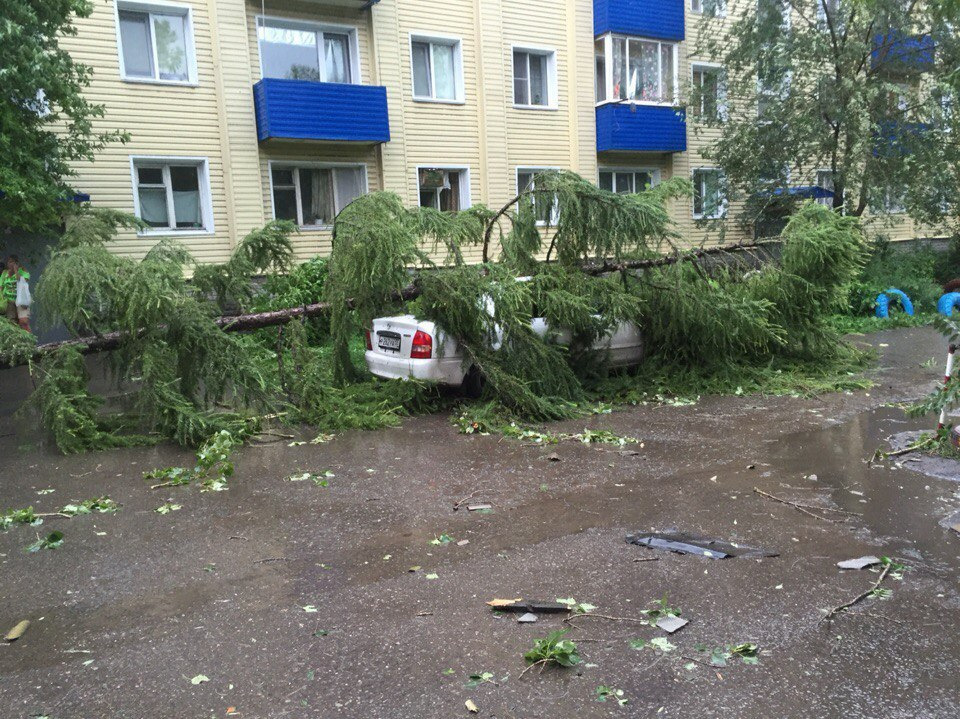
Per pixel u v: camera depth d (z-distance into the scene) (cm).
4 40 1028
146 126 1468
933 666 308
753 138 1891
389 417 800
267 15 1581
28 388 1059
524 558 426
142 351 754
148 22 1476
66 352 736
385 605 367
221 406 808
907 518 488
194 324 766
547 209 939
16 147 1089
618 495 544
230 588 391
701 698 286
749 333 965
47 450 717
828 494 540
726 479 581
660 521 487
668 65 2103
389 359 877
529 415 803
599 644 327
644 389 947
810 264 985
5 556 440
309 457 672
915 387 978
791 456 647
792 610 358
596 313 930
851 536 457
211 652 323
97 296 724
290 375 842
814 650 321
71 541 464
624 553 432
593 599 371
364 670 308
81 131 1198
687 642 328
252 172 1584
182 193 1546
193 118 1516
